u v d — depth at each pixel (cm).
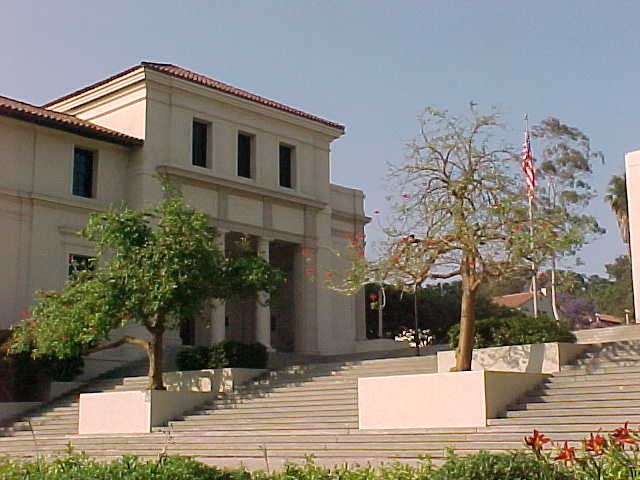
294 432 1842
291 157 3731
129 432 2225
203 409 2273
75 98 3450
